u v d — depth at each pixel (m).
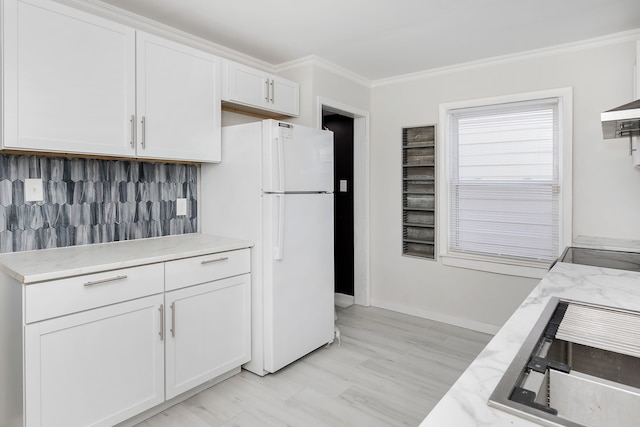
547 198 3.00
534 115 3.04
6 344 1.75
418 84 3.58
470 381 0.75
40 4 1.78
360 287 4.00
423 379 2.47
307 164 2.67
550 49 2.91
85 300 1.73
